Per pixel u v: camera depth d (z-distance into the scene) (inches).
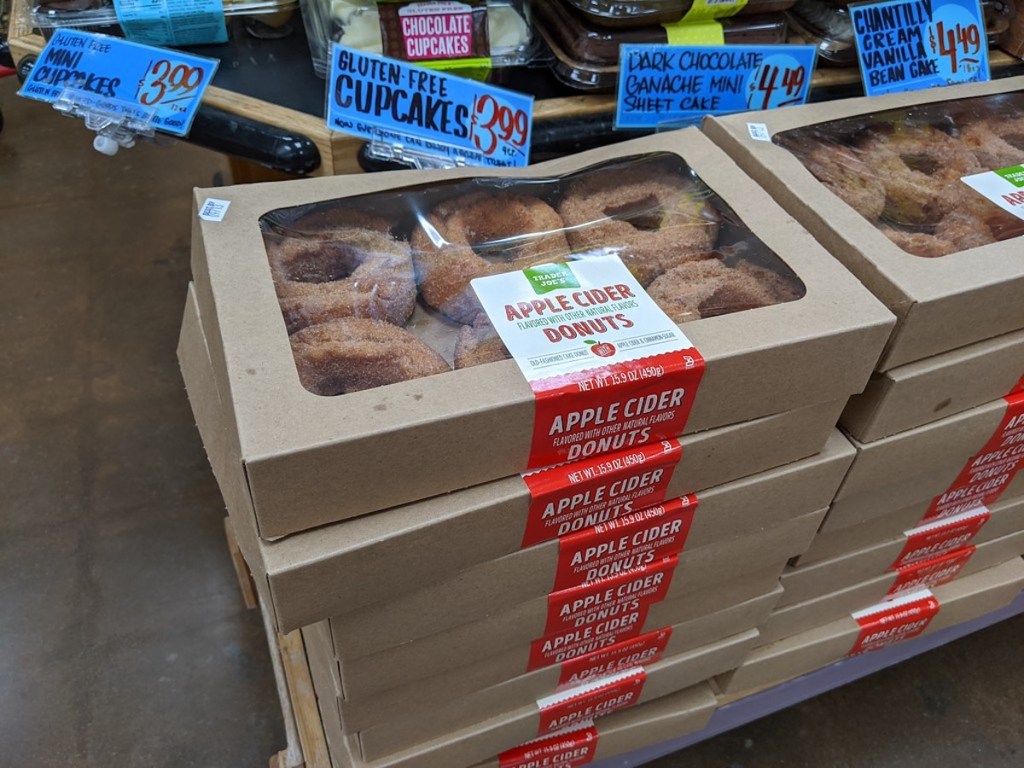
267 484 20.6
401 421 21.2
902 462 33.4
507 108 33.2
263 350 22.5
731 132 33.4
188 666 57.3
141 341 79.2
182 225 91.5
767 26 36.8
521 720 37.2
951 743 55.8
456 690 33.4
